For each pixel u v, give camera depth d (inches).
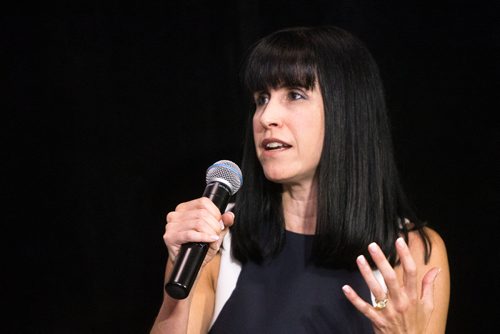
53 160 303.0
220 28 290.0
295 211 212.4
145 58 295.6
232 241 213.2
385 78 276.4
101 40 297.0
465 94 268.1
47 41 299.4
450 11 267.9
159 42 295.0
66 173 302.4
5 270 309.0
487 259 268.1
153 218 299.4
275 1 284.2
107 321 302.7
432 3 270.1
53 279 305.1
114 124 299.1
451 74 269.6
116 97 298.0
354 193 199.8
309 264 207.2
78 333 303.6
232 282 209.6
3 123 304.7
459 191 270.8
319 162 202.2
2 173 306.3
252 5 284.8
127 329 302.2
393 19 274.8
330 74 197.5
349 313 200.4
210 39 291.4
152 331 193.3
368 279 159.2
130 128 298.4
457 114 269.7
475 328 271.3
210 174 179.3
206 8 290.8
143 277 301.1
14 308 308.2
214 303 212.8
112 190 300.5
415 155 275.4
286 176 197.6
